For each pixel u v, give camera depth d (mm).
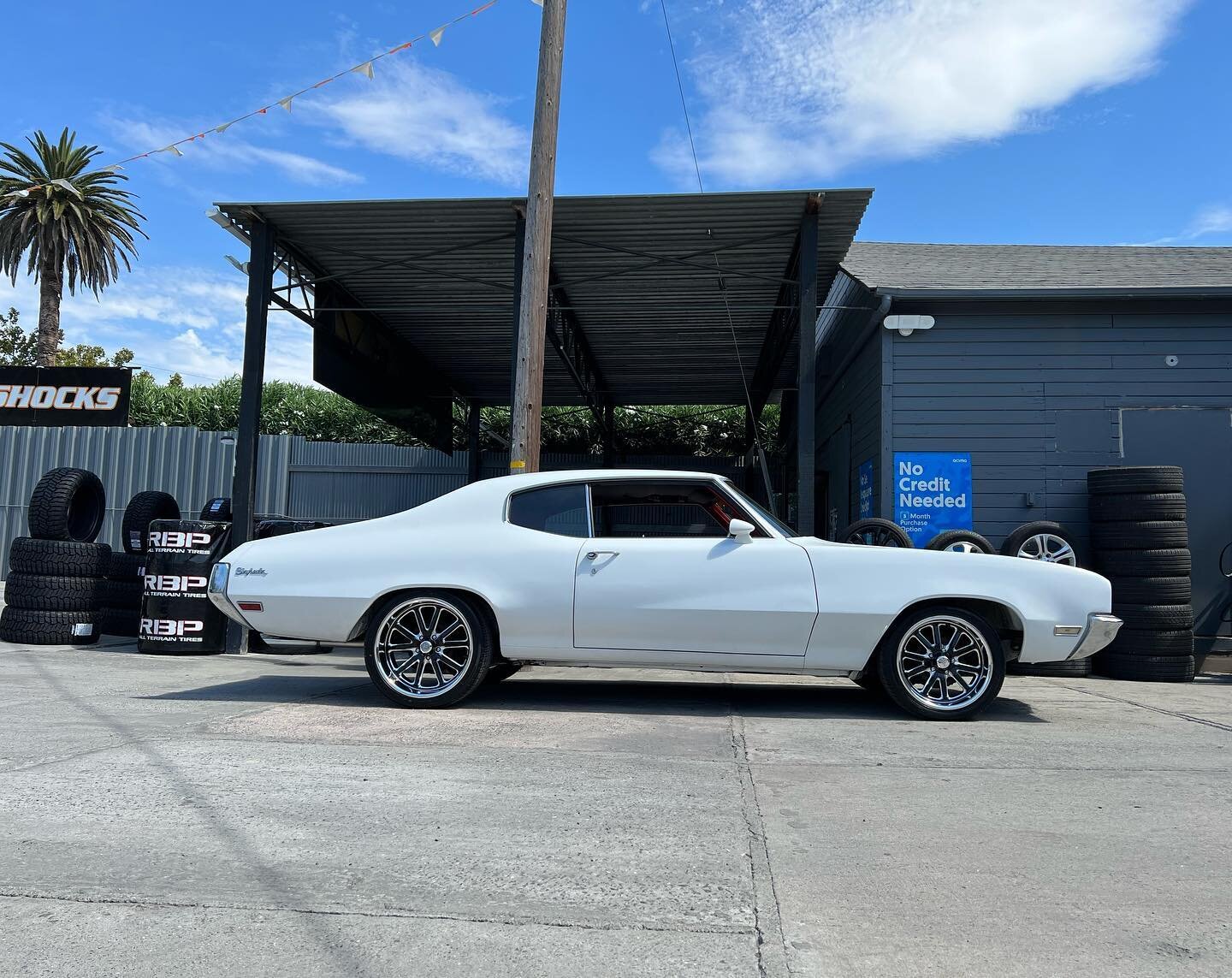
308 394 25094
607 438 17188
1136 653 8305
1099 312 9688
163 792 3600
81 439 18062
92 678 6926
